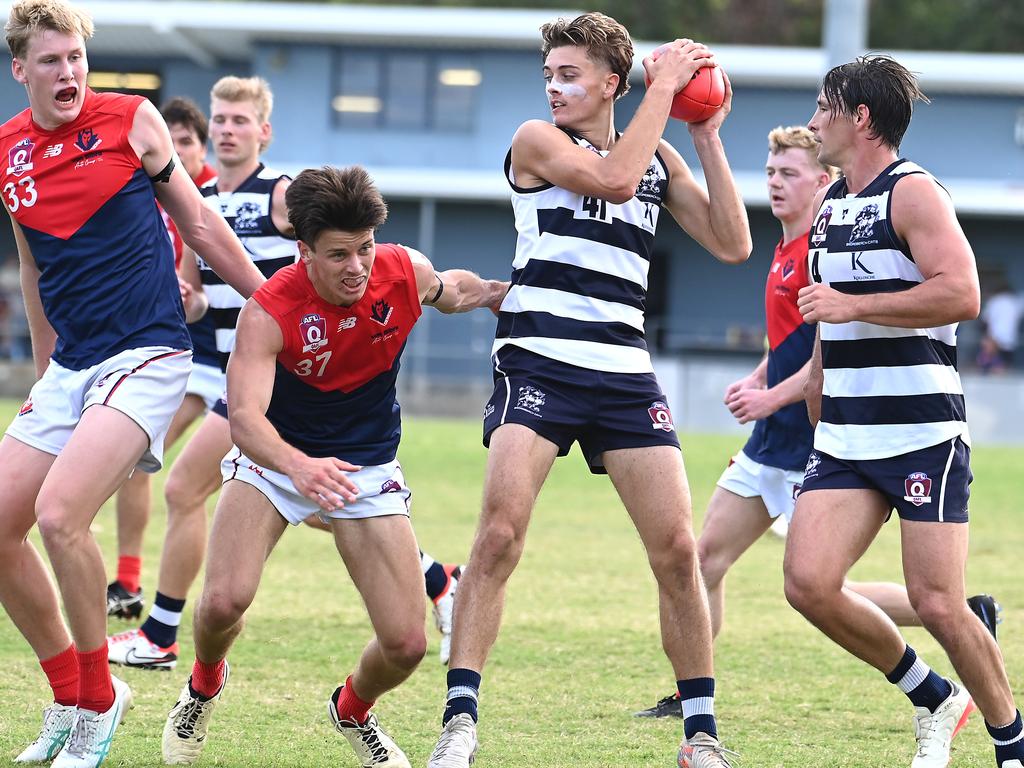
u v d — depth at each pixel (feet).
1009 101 346.95
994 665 55.11
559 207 56.59
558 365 55.93
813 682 74.59
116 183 57.57
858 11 244.01
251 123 82.07
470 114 352.90
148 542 114.62
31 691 67.56
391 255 54.95
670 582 55.72
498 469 55.01
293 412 55.42
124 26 342.44
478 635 54.34
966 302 52.80
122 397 56.24
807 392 60.80
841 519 55.67
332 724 64.03
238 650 78.48
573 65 57.11
